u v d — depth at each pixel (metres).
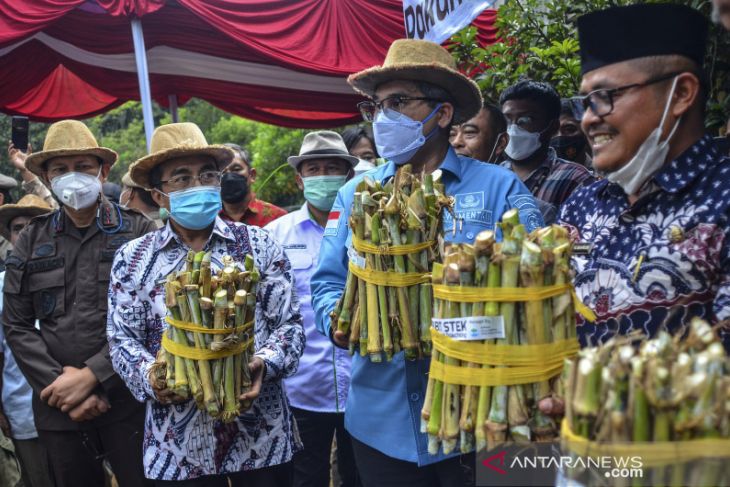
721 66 3.35
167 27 6.74
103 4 5.62
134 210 3.97
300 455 4.31
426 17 4.18
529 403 1.83
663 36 2.01
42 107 8.20
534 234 1.93
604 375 1.43
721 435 1.34
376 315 2.42
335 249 2.94
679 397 1.36
